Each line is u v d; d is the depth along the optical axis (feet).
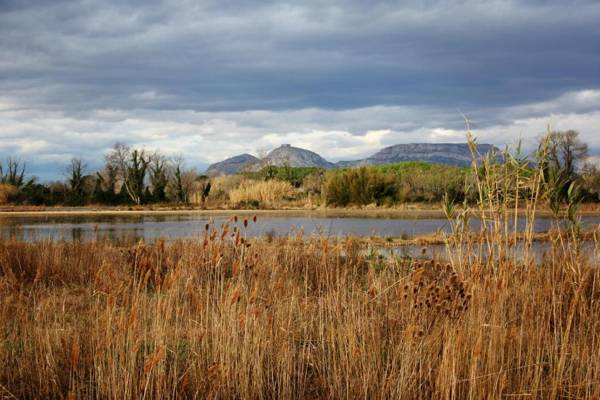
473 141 23.18
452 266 22.97
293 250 37.86
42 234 86.28
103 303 24.27
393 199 173.68
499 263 20.85
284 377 18.49
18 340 21.72
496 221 21.85
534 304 21.38
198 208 179.93
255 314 20.13
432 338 19.11
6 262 36.37
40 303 24.41
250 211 162.20
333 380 19.10
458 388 17.22
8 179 225.76
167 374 19.11
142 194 212.43
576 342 20.35
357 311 21.12
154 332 20.36
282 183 196.34
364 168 178.50
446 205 24.04
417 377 18.35
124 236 76.02
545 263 24.95
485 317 19.06
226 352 19.16
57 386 18.34
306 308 24.07
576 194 23.17
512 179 22.50
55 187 216.95
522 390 17.47
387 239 66.39
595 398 16.79
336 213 145.89
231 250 30.76
